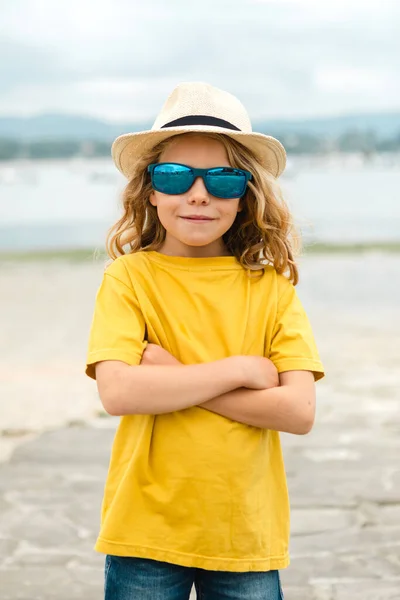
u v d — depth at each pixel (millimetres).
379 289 14070
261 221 2682
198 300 2578
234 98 2689
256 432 2512
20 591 3838
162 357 2508
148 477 2482
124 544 2463
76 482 5223
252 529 2467
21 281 15898
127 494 2486
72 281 15773
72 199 41625
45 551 4266
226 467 2441
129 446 2547
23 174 55250
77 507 4820
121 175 3035
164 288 2600
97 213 34062
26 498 4961
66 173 56625
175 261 2627
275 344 2625
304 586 3867
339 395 7336
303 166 59500
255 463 2490
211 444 2447
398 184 48438
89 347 2557
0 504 4867
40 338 10195
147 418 2492
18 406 7027
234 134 2523
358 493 4984
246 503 2455
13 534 4465
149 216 2803
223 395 2467
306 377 2566
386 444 5906
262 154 2693
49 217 32188
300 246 2865
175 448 2455
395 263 17875
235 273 2646
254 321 2623
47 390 7609
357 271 16656
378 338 9984
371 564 4102
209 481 2434
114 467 2576
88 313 12102
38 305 12961
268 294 2662
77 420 6590
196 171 2523
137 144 2674
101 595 3807
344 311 12023
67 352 9328
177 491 2445
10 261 19125
